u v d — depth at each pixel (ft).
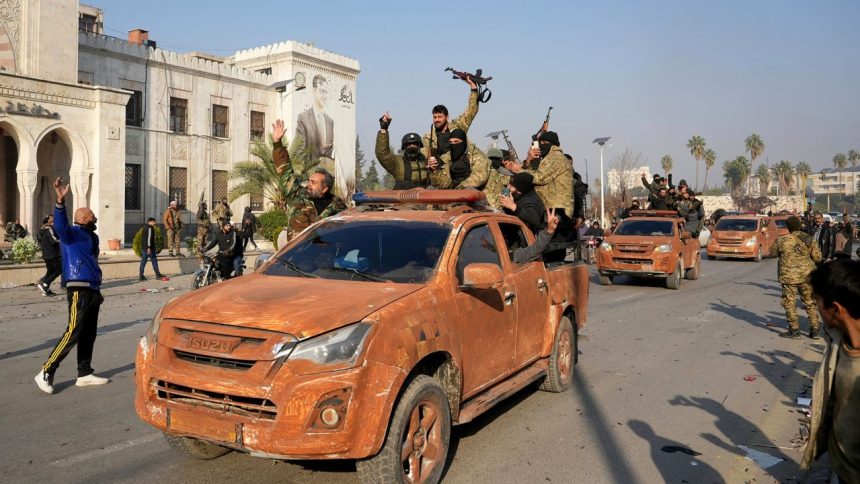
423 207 18.67
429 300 14.30
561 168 24.79
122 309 42.57
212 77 116.26
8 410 19.92
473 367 15.83
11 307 42.98
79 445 16.84
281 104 131.23
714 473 15.42
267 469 15.21
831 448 8.50
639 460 16.20
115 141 81.97
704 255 102.94
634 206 68.95
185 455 16.08
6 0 74.18
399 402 12.78
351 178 147.02
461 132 24.11
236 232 47.52
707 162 384.68
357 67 147.13
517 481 14.79
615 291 53.72
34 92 74.13
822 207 472.44
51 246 48.08
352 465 15.39
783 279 33.17
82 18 124.88
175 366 12.69
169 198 109.50
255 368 11.94
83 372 22.88
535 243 19.29
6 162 86.99
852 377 8.29
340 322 12.34
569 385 22.97
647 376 24.84
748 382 24.07
